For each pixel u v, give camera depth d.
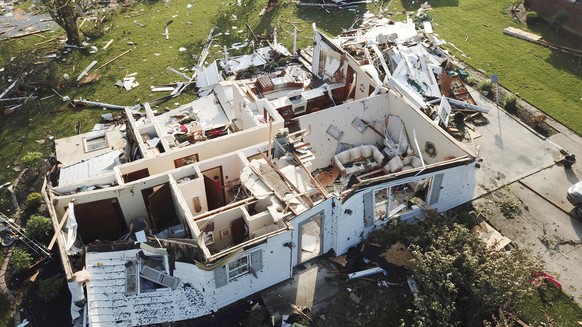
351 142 20.41
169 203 15.95
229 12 32.47
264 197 14.83
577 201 17.97
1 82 24.88
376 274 16.00
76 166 18.02
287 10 32.72
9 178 19.88
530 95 24.91
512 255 14.92
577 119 23.28
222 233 14.95
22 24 31.66
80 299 13.41
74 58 27.62
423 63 23.81
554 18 30.45
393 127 20.53
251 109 19.30
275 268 15.08
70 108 23.78
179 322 14.29
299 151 17.05
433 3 33.78
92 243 14.75
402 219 17.33
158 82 25.69
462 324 14.45
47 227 16.98
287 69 25.72
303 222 14.87
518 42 29.42
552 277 16.08
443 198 17.88
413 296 15.28
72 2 27.25
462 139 21.91
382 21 29.89
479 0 34.34
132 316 13.59
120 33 30.14
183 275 13.94
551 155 21.17
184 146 18.52
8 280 15.88
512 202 18.81
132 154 18.45
